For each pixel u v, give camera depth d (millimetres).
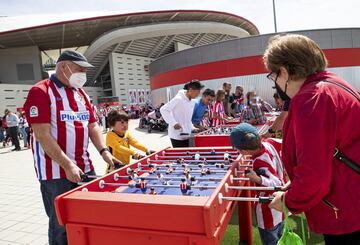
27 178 7793
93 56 39750
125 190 2572
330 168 1530
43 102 2818
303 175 1531
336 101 1541
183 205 1691
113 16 38531
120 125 4137
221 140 5258
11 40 39219
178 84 26016
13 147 15812
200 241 1699
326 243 1794
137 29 39281
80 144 3131
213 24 45250
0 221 4773
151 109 23609
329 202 1661
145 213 1779
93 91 40500
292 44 1711
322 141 1491
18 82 42312
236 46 22859
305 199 1586
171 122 5523
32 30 37125
